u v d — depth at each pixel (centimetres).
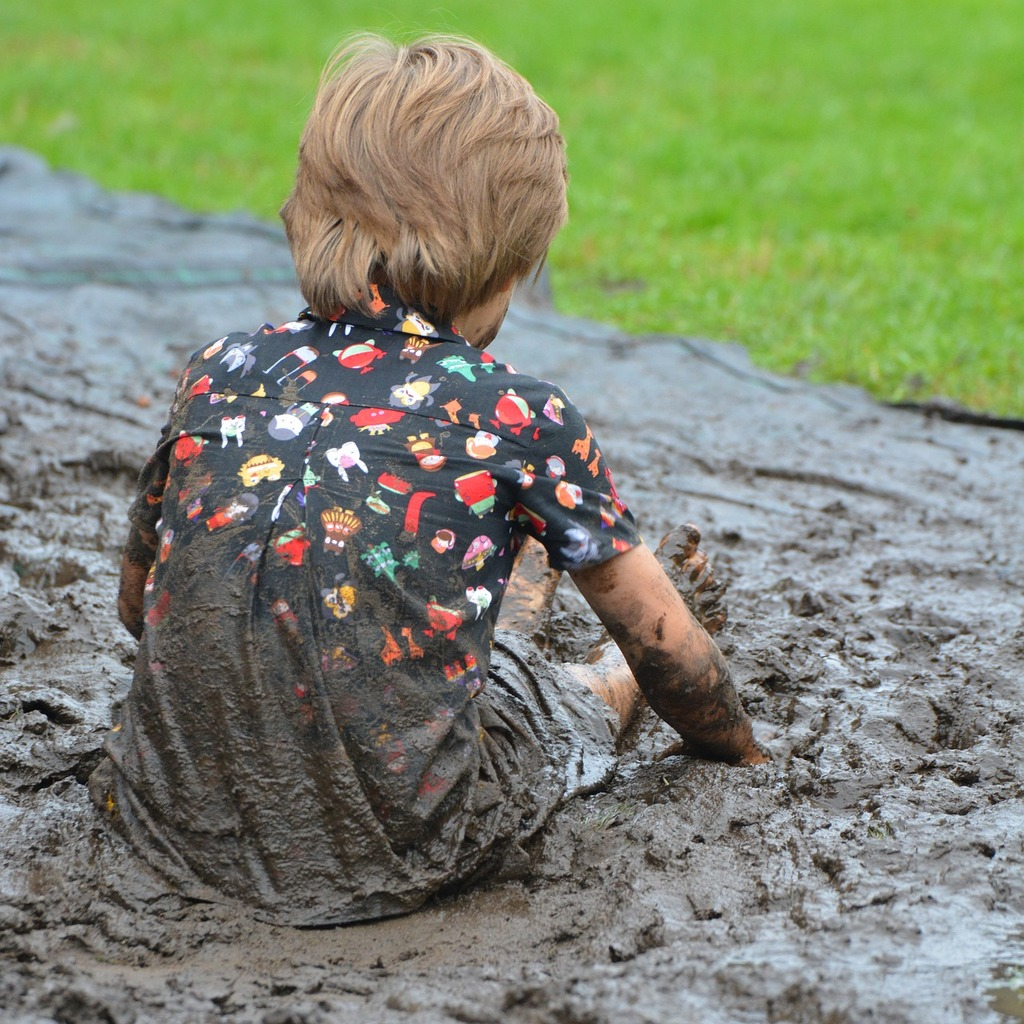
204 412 436
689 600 608
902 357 1281
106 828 443
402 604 412
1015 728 575
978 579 795
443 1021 367
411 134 423
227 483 421
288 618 409
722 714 484
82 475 909
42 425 974
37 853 445
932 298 1498
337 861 415
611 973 388
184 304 1376
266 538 412
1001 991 378
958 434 1103
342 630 409
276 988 388
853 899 426
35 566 745
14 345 1181
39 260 1434
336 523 411
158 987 385
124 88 2898
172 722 421
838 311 1488
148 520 467
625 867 449
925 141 2522
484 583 424
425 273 423
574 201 2058
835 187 2150
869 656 678
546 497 419
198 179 2170
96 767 512
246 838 417
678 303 1566
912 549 846
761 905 429
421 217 420
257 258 1546
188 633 417
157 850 427
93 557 754
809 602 743
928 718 599
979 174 2248
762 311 1501
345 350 433
